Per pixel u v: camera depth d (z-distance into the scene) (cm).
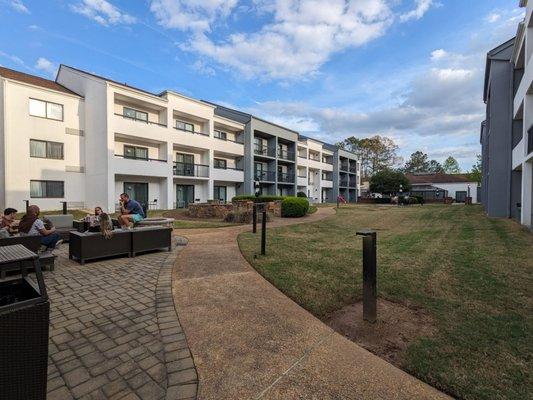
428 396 211
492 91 1554
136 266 555
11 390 159
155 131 2061
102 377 230
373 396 210
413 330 310
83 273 508
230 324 321
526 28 1141
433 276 493
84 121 1900
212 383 223
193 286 444
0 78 1573
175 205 2323
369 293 328
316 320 333
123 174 1892
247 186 2830
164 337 292
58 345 276
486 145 2183
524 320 331
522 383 223
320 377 231
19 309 159
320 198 4228
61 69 2075
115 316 339
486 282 461
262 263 567
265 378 229
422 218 1666
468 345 277
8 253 183
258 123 2916
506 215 1542
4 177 1581
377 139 6012
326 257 625
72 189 1844
